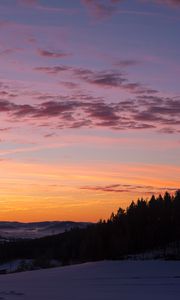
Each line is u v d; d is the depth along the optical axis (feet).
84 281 168.76
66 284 156.87
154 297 118.73
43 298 115.85
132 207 454.40
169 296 120.47
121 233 419.74
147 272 206.18
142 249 400.06
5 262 517.14
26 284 160.45
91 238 424.05
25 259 513.04
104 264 259.80
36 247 552.82
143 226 417.08
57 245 544.62
